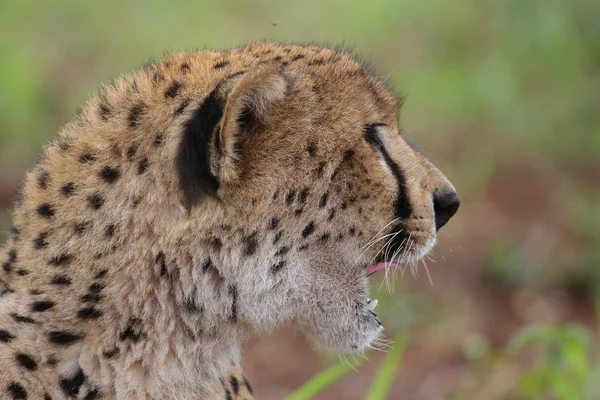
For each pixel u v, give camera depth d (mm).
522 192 20406
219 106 7957
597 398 12648
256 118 8266
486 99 21750
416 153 9328
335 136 8609
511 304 17875
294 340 16969
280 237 8500
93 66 22828
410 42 23672
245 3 25094
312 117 8523
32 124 21031
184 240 8141
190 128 8008
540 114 21734
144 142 8211
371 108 8906
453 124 21859
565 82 22031
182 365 8484
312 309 8977
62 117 21562
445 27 24172
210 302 8391
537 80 22500
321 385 9953
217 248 8289
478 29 24047
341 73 8898
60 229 8281
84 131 8586
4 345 8320
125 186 8172
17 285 8469
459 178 20297
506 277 18203
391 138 9094
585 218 19125
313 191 8539
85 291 8203
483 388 14609
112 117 8508
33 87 21547
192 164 8055
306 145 8477
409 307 17156
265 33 23609
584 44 22344
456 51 23812
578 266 18297
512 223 19484
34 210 8492
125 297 8211
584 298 18125
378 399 10227
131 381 8305
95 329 8250
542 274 18297
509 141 21516
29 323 8320
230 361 8938
